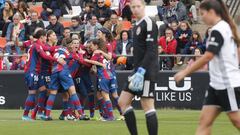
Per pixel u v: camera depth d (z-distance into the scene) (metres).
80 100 30.23
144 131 23.80
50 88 29.16
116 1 50.75
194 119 29.78
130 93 18.70
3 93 37.72
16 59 38.41
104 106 29.45
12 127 25.55
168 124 27.02
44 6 47.69
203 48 38.84
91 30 42.22
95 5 45.81
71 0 51.38
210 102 15.35
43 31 29.03
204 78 36.47
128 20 45.97
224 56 15.05
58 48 29.00
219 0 15.27
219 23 15.12
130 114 18.75
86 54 30.27
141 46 18.81
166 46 39.31
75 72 29.67
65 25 47.19
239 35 15.22
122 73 36.59
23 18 46.09
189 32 39.66
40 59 29.17
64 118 29.75
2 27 46.25
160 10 46.09
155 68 18.75
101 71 29.25
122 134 22.95
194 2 47.75
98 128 25.23
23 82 37.50
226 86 15.07
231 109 15.12
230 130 24.47
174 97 36.88
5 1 48.09
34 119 29.66
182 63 37.84
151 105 18.77
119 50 38.69
